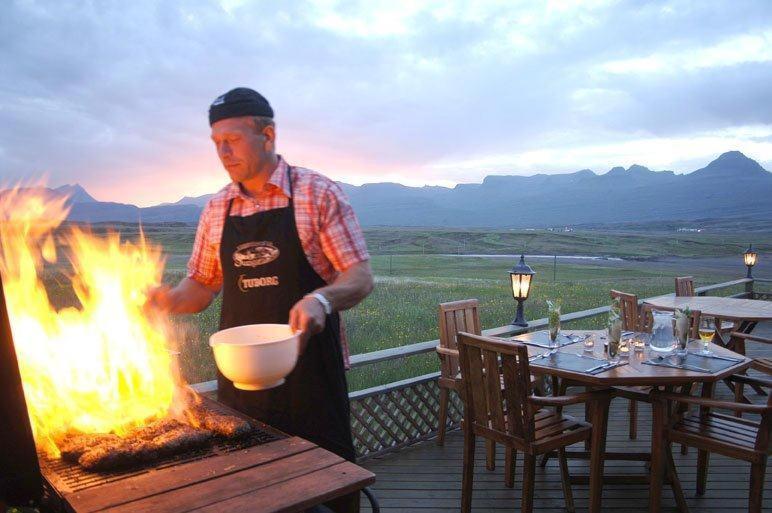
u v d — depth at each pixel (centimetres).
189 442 138
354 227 177
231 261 180
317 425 175
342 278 168
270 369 134
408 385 411
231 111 165
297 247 174
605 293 1438
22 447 121
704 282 2052
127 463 127
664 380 284
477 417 299
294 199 174
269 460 132
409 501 325
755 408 268
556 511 314
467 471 301
